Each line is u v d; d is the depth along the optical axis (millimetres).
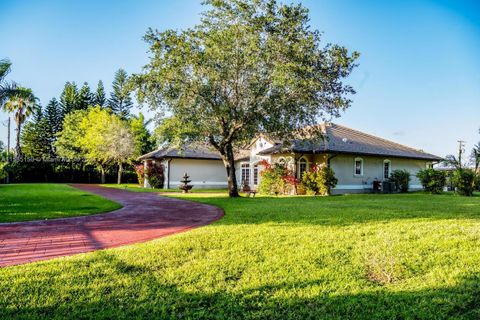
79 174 42750
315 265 4977
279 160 24703
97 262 5023
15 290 3969
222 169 34688
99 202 14664
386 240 6367
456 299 3910
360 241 6332
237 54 16250
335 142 24844
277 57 15711
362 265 5012
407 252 5609
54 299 3760
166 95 16641
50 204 13312
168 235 7367
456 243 6168
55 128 54250
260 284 4266
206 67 16172
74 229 8125
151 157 32594
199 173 33125
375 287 4234
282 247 5883
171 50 15797
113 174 44219
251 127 17922
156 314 3506
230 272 4680
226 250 5703
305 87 15742
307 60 15547
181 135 17203
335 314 3553
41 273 4535
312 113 17469
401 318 3520
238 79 17328
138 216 10555
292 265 4965
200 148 33625
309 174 22469
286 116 16922
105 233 7633
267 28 15719
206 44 16062
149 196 19578
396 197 18922
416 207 12242
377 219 8992
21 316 3373
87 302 3725
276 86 15875
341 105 16797
